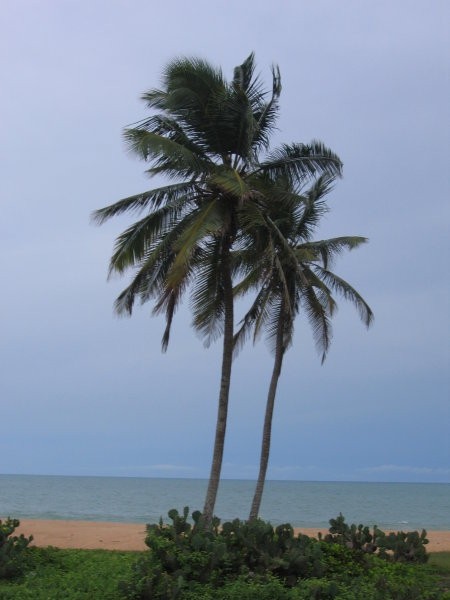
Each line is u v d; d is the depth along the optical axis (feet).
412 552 54.29
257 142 64.75
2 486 443.73
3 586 43.78
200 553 41.96
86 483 600.39
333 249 81.46
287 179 64.44
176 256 58.54
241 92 59.82
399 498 361.92
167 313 63.98
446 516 192.03
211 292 64.13
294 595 37.83
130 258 62.08
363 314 82.28
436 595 40.42
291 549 43.60
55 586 43.93
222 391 62.13
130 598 38.04
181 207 61.67
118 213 62.69
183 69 61.41
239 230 64.54
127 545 77.36
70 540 81.97
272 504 254.47
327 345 80.23
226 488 535.60
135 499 275.59
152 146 56.95
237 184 55.93
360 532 55.26
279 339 78.64
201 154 64.54
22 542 50.29
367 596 38.47
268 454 76.79
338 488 638.94
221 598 38.32
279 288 77.56
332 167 63.77
